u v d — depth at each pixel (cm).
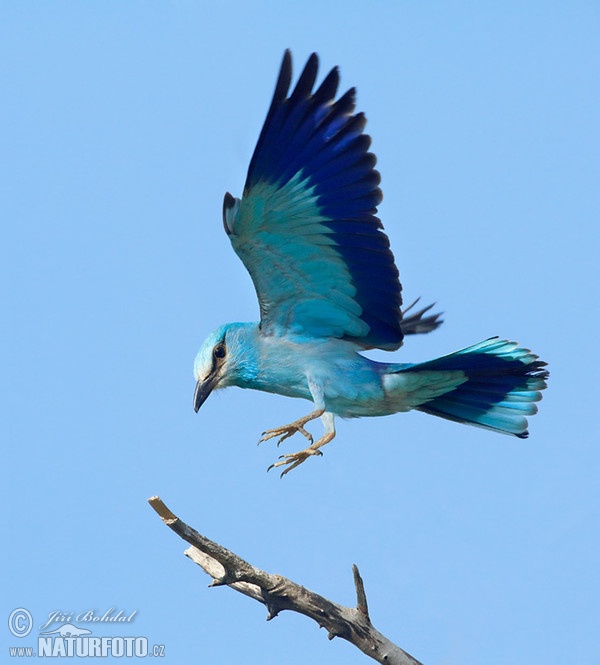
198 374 1245
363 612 995
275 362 1224
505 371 1217
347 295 1197
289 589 971
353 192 1116
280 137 1077
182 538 912
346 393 1203
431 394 1227
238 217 1112
